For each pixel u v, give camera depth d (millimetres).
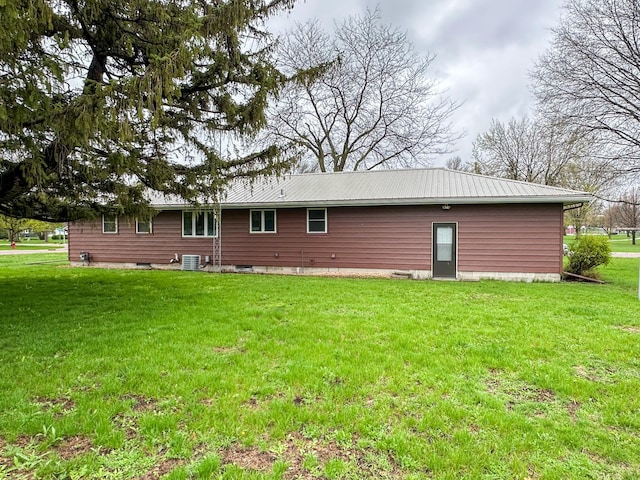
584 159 15102
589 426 2484
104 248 14023
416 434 2373
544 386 3084
